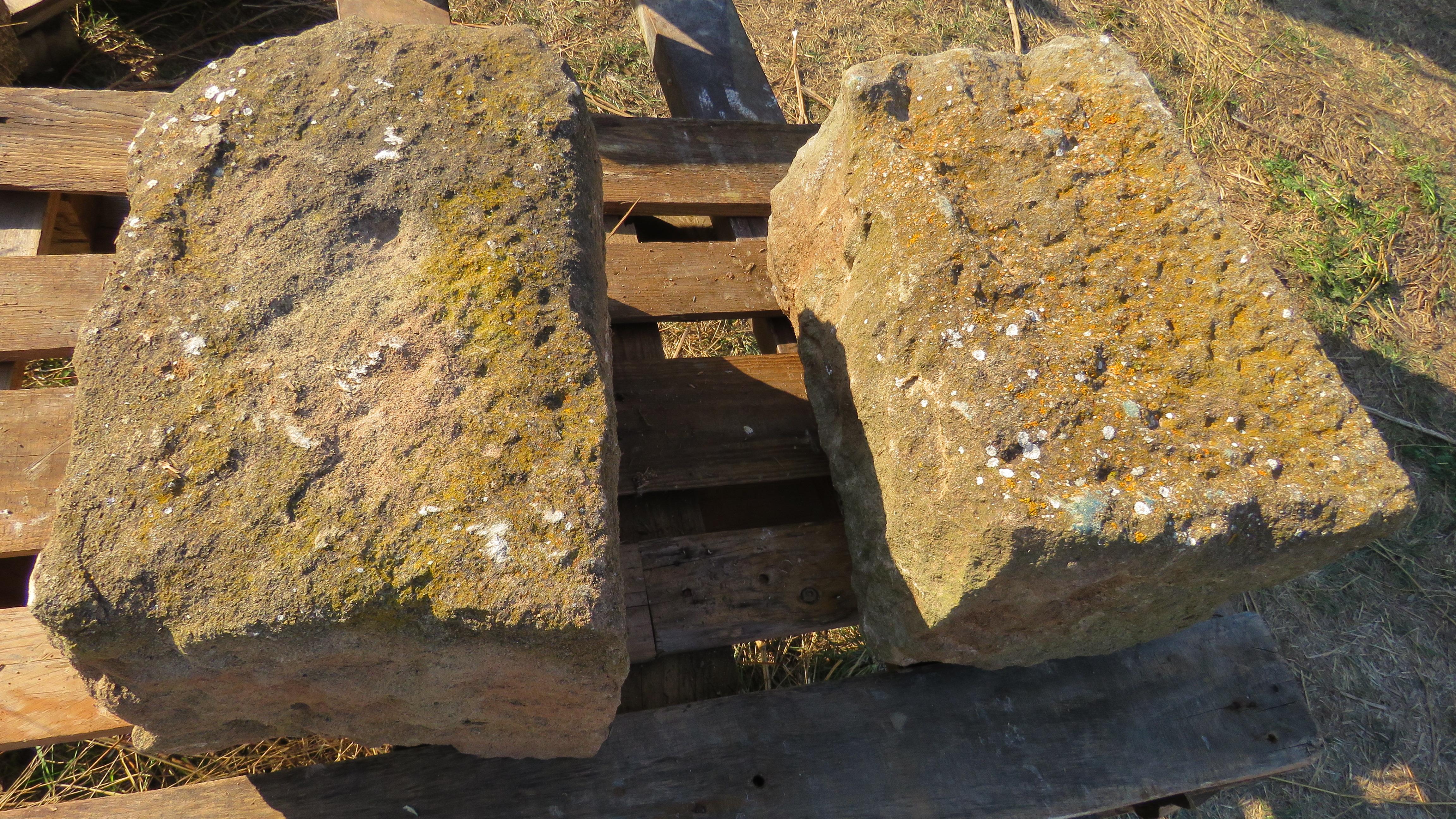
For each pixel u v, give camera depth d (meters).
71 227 1.96
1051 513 1.15
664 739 1.43
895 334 1.37
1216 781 1.54
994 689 1.56
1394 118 3.95
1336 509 1.19
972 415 1.24
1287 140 3.76
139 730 1.13
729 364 1.84
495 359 1.08
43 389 1.55
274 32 3.07
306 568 0.94
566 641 0.98
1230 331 1.33
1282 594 2.70
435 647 0.99
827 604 1.62
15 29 2.51
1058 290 1.35
